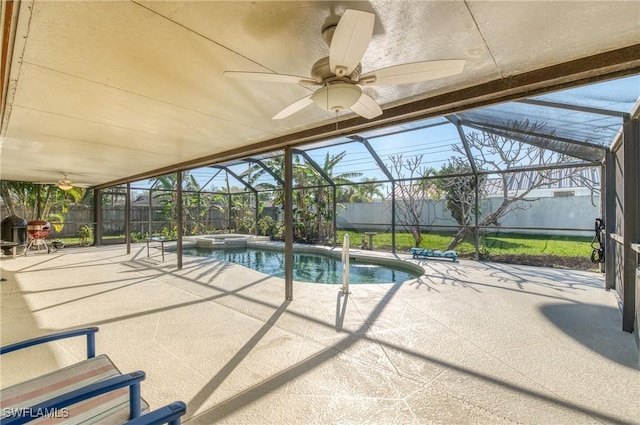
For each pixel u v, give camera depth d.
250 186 13.20
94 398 1.58
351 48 1.58
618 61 2.08
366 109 2.39
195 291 4.99
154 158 5.94
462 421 1.90
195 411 2.02
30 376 2.47
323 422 1.92
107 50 1.97
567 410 1.99
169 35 1.82
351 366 2.58
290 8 1.59
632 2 1.55
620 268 4.18
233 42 1.91
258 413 2.01
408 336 3.15
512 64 2.28
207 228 13.95
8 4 1.49
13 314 3.93
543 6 1.58
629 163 3.21
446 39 1.91
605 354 2.72
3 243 8.19
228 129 3.93
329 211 11.21
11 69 2.20
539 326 3.36
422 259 7.75
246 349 2.90
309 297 4.59
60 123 3.53
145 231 12.92
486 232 8.85
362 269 7.88
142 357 2.76
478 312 3.82
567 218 7.97
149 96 2.77
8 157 5.61
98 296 4.74
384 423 1.90
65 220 11.53
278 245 10.97
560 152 6.10
